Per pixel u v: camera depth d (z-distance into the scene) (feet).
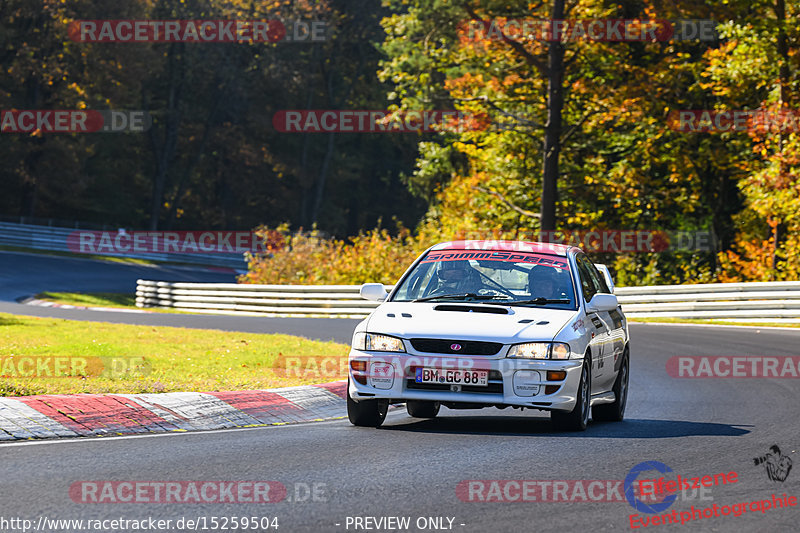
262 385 151.23
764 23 416.87
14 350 184.96
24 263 622.13
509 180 527.81
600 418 136.87
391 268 441.68
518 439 113.91
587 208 513.86
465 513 75.77
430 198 624.18
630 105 431.02
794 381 184.44
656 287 358.84
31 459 95.50
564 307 125.18
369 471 92.32
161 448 103.91
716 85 444.14
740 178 474.90
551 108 447.01
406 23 455.63
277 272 458.50
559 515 75.66
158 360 177.88
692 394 168.25
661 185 513.04
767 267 433.07
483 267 131.44
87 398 122.93
